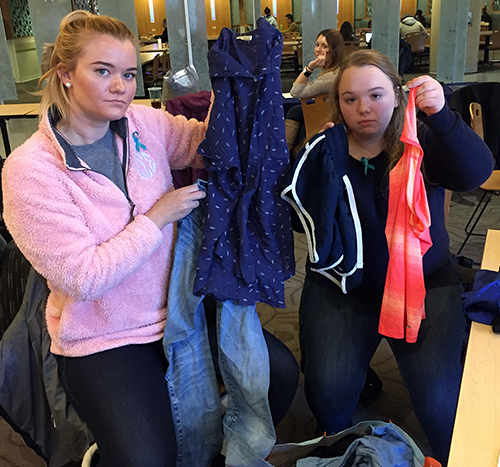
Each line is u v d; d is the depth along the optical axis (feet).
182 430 4.05
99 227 3.60
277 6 42.45
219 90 3.80
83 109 3.54
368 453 3.52
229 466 4.03
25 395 4.25
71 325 3.76
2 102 16.97
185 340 4.04
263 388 4.06
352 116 4.06
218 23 44.01
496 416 2.96
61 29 3.45
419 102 3.75
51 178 3.45
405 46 22.33
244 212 3.92
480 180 4.09
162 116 4.35
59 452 4.55
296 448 4.05
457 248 9.83
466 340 4.82
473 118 8.84
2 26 16.25
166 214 3.70
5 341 4.16
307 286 4.84
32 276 4.20
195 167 4.57
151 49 26.84
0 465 5.23
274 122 3.83
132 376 3.70
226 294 3.97
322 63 10.14
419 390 4.26
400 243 4.06
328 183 3.91
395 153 4.14
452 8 17.94
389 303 4.17
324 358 4.48
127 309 3.86
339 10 43.09
